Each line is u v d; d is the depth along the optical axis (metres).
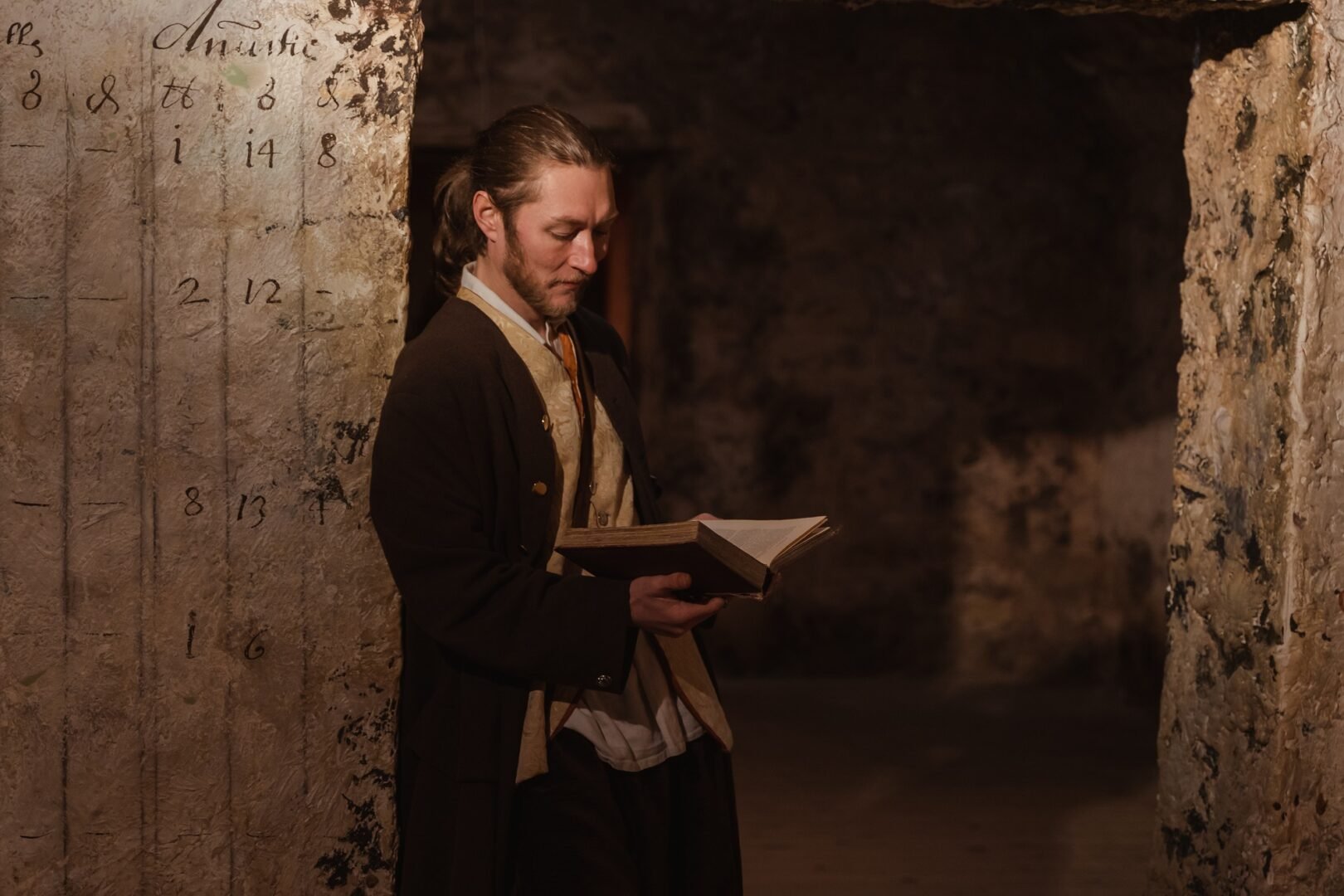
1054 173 5.44
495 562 1.84
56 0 1.98
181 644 2.07
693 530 1.69
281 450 2.07
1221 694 2.59
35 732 2.05
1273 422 2.45
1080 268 5.47
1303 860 2.49
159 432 2.04
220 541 2.07
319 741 2.12
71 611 2.04
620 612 1.82
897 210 5.42
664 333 5.40
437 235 2.09
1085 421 5.51
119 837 2.08
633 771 1.96
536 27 5.21
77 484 2.03
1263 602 2.47
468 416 1.88
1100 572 5.50
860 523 5.48
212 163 2.03
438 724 1.94
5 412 2.01
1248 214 2.52
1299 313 2.39
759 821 3.87
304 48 2.04
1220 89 2.58
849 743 4.66
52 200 2.00
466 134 5.19
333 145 2.05
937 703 5.21
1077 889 3.37
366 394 2.08
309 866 2.13
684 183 5.36
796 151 5.37
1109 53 4.88
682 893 2.04
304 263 2.05
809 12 5.32
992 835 3.77
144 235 2.02
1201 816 2.63
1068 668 5.52
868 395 5.46
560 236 1.92
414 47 2.07
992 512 5.51
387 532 1.85
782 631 5.50
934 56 5.38
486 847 1.88
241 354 2.05
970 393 5.48
